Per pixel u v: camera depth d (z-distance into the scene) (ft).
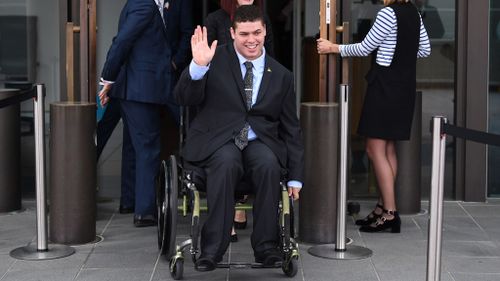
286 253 19.11
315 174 22.08
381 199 23.76
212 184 18.47
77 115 21.84
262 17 19.13
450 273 20.11
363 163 27.09
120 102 23.99
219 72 19.31
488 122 26.53
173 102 23.76
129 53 23.41
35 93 20.54
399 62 22.63
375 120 22.84
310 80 28.02
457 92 26.32
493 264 20.81
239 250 21.81
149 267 20.39
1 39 26.45
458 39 26.16
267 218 18.74
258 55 19.45
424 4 26.35
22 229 23.80
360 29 26.27
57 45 26.40
